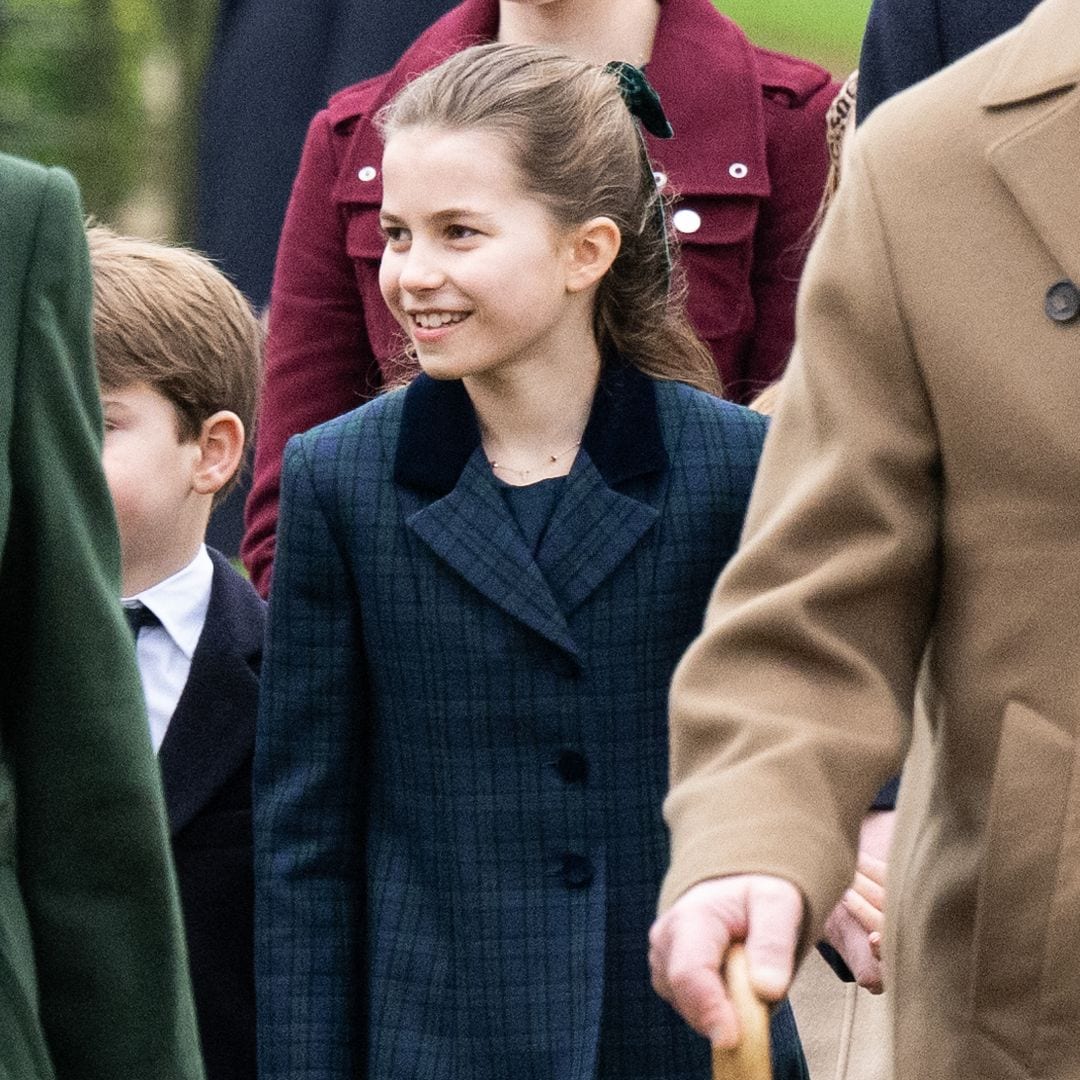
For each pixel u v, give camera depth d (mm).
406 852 11117
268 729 11281
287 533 11164
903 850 8617
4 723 8641
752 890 7535
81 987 8617
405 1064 10836
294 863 11211
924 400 8188
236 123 20688
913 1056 8273
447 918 10922
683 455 11016
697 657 8117
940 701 8320
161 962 8711
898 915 8484
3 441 8266
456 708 10898
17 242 8398
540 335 11016
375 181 14328
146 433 12117
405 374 13961
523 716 10859
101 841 8578
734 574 8211
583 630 10859
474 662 10867
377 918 11070
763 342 14289
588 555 10867
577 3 14234
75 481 8469
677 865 7711
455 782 10922
